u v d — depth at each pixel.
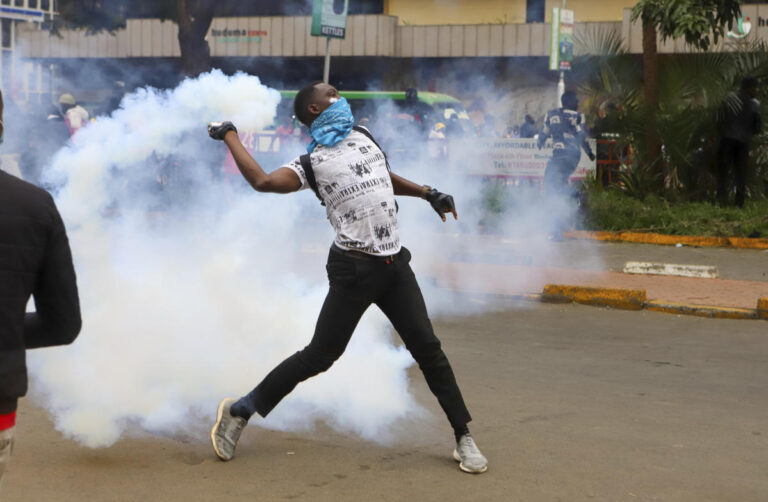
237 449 4.78
